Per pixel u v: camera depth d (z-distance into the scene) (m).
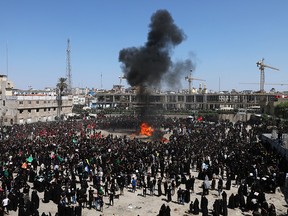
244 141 50.91
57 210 24.91
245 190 28.47
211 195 29.28
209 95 122.00
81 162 33.56
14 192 25.25
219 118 99.44
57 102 102.19
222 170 33.91
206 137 52.91
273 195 29.31
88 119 88.00
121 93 138.62
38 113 91.38
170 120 80.56
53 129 60.69
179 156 38.19
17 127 63.50
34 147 40.75
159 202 27.55
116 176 30.33
